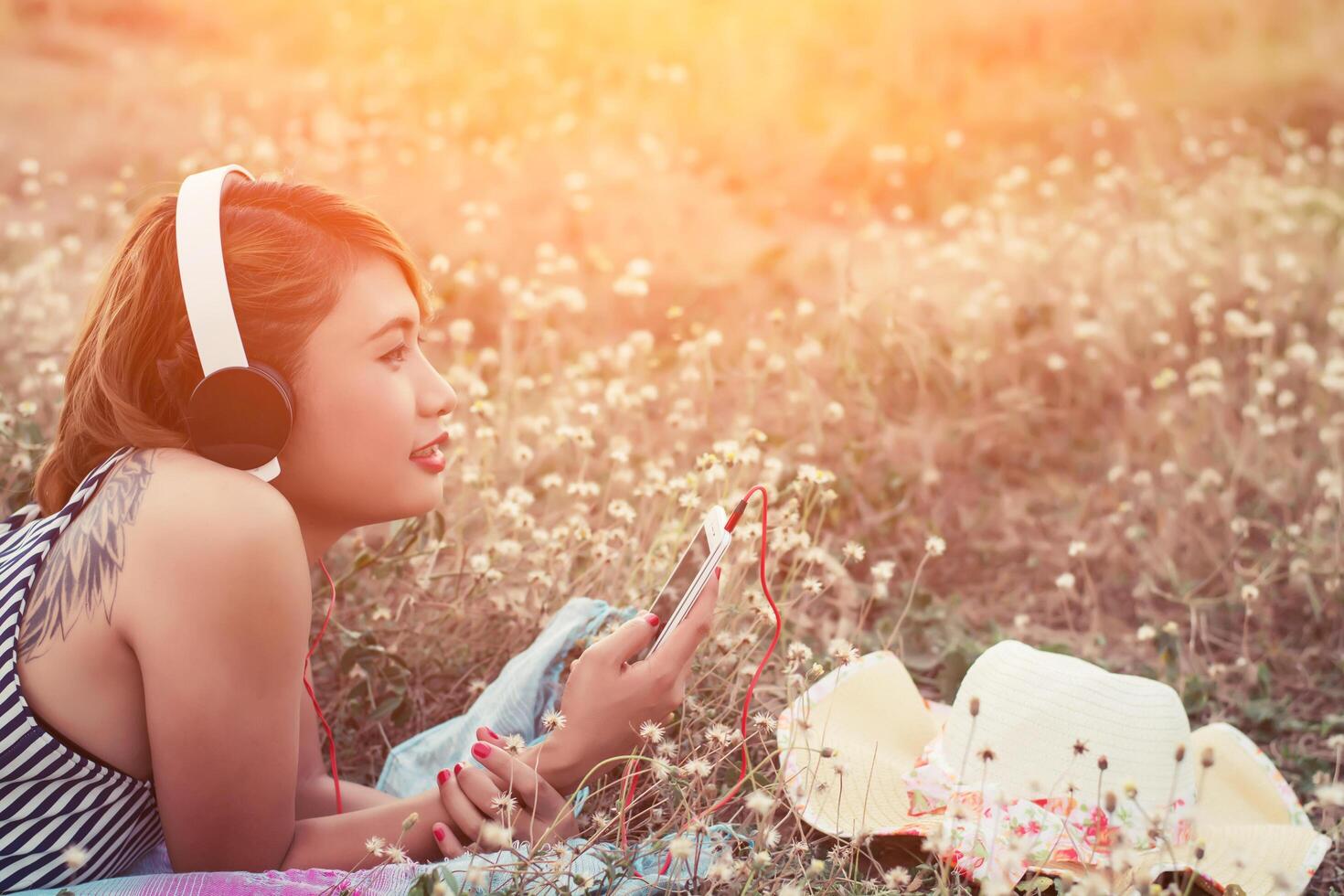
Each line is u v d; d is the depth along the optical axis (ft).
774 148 27.63
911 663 10.06
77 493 5.28
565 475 12.60
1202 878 6.05
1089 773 6.47
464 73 29.86
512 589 9.67
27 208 21.11
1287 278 16.93
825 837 7.18
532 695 7.55
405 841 5.71
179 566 4.87
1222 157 25.05
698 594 5.85
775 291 18.65
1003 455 14.75
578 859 5.87
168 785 5.05
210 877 5.05
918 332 15.55
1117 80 29.63
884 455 13.83
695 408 14.39
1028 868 5.98
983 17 35.35
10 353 12.97
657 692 5.82
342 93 27.04
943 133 28.30
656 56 33.27
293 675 5.17
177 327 5.27
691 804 6.15
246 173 5.73
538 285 15.34
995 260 18.52
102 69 31.99
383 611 8.82
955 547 12.91
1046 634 11.11
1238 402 14.99
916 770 6.92
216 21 36.81
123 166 22.88
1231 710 9.78
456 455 10.57
